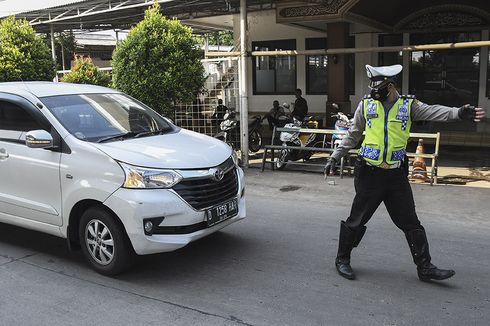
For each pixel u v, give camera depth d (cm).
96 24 1516
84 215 451
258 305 388
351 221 435
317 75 1541
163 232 420
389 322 358
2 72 999
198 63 937
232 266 470
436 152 796
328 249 511
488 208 655
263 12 1475
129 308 388
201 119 1020
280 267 465
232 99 1045
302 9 1116
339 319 363
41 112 486
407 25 1406
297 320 363
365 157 418
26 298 409
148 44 904
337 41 1162
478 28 1326
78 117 493
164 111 930
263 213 652
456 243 525
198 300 400
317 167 964
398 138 409
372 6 1159
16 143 496
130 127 519
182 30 924
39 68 1051
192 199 430
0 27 1030
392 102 411
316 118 1195
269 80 1625
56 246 539
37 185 479
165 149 455
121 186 419
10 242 553
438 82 1430
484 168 907
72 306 394
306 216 635
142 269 466
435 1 1341
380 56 1473
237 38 1461
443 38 1404
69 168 452
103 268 449
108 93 568
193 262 481
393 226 582
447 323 356
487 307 380
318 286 421
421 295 402
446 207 663
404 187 421
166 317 372
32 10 1326
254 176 891
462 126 1259
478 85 1380
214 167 450
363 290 412
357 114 431
